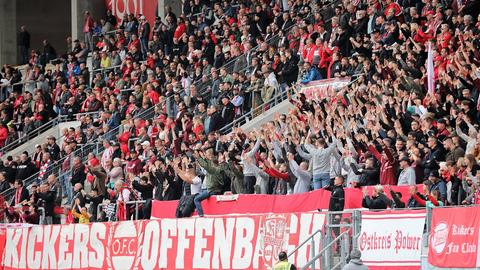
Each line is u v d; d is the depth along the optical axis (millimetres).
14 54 120750
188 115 77438
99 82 96625
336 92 68688
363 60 71375
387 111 62031
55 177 81125
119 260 66125
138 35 99625
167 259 63188
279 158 65438
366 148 61188
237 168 66500
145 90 88625
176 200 67188
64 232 69750
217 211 64938
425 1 74500
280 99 77562
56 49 126375
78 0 115500
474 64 62531
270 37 84750
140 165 76500
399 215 51094
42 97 98062
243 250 58969
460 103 60625
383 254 51500
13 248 73250
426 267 49688
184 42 92875
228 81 80750
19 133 98938
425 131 59094
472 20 68438
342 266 53219
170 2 107750
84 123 90062
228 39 87562
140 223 65125
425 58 67500
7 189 85250
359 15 77062
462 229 48281
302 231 55875
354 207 57469
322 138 62750
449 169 54375
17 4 125125
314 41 78312
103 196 75312
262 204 62500
